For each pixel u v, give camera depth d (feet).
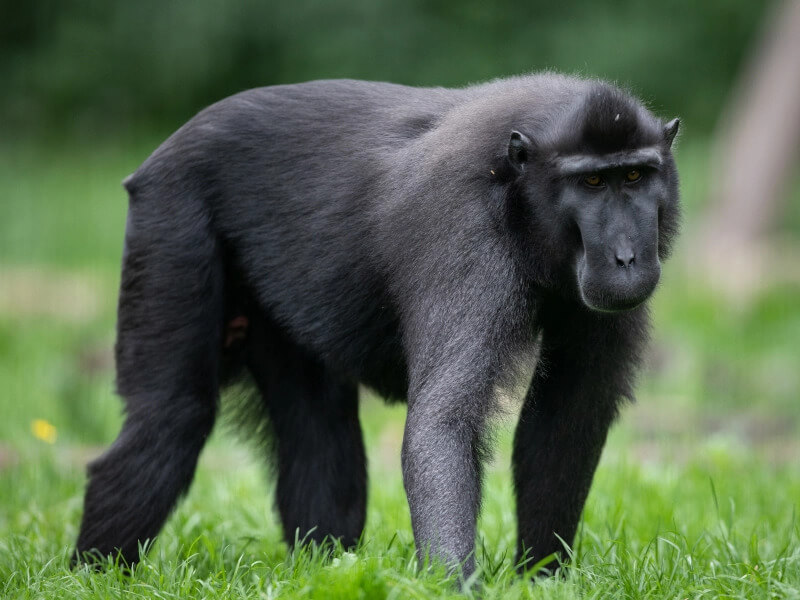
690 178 136.36
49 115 166.40
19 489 46.73
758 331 95.86
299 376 39.37
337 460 39.24
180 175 37.35
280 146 37.19
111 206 135.33
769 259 111.96
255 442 41.75
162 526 37.01
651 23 153.89
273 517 43.04
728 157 119.96
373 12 156.25
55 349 83.97
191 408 37.11
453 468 30.01
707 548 35.81
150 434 36.70
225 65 164.35
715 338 93.35
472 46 154.40
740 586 31.22
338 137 36.73
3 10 168.14
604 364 34.22
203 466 55.57
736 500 44.04
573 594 29.53
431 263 32.32
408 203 33.60
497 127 32.76
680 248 116.26
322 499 39.04
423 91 37.37
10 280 105.60
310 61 157.79
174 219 37.14
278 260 36.83
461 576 28.60
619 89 32.94
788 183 118.83
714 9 153.48
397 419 69.21
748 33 153.28
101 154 157.48
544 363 34.88
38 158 154.51
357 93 37.68
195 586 32.12
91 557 36.17
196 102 167.63
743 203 116.88
